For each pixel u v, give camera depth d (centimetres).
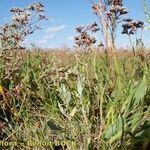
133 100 249
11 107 294
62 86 256
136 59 323
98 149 211
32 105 308
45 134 243
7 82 328
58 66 335
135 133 218
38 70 367
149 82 272
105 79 299
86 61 307
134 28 298
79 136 222
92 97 272
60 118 252
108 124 230
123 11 263
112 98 273
